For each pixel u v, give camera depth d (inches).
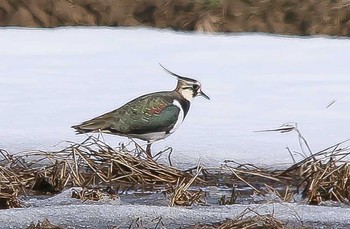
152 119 494.0
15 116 585.0
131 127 493.4
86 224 409.4
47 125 566.3
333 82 693.3
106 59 759.1
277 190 470.9
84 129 495.8
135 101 499.8
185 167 500.1
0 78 689.6
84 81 686.5
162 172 482.9
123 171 482.6
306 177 470.9
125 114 495.5
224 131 558.9
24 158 502.9
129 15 903.1
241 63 753.6
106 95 645.3
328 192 458.6
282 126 543.2
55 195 462.0
